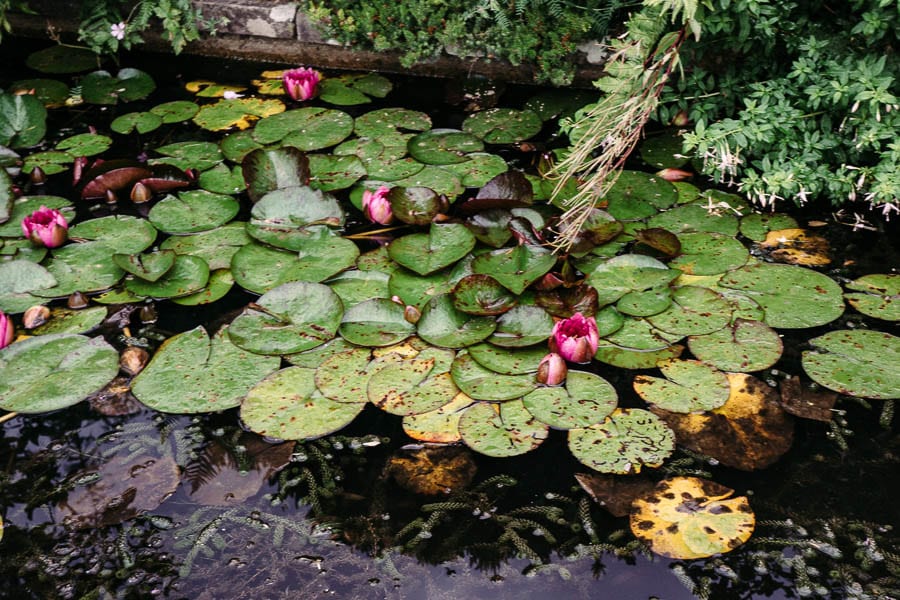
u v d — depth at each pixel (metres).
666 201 2.91
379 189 2.88
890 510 1.93
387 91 3.69
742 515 1.90
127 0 3.90
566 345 2.22
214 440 2.12
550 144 3.28
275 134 3.33
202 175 3.11
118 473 2.04
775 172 2.80
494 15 3.62
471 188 3.03
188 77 3.85
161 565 1.84
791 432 2.11
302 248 2.67
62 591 1.79
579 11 3.51
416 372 2.26
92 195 3.00
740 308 2.44
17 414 2.19
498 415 2.13
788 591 1.75
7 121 3.37
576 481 1.99
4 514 1.96
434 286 2.52
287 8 3.84
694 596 1.75
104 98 3.65
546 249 2.52
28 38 4.12
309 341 2.34
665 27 2.71
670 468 2.02
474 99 3.60
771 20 2.78
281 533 1.90
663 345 2.32
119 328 2.45
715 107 3.09
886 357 2.28
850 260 2.66
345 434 2.13
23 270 2.57
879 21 2.62
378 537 1.89
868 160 2.88
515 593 1.77
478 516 1.93
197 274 2.58
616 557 1.83
